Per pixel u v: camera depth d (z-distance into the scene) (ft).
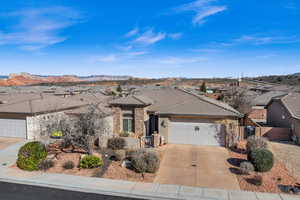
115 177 41.86
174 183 39.63
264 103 121.08
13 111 74.18
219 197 34.76
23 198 34.76
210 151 57.67
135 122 70.54
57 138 70.69
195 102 68.44
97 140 60.29
